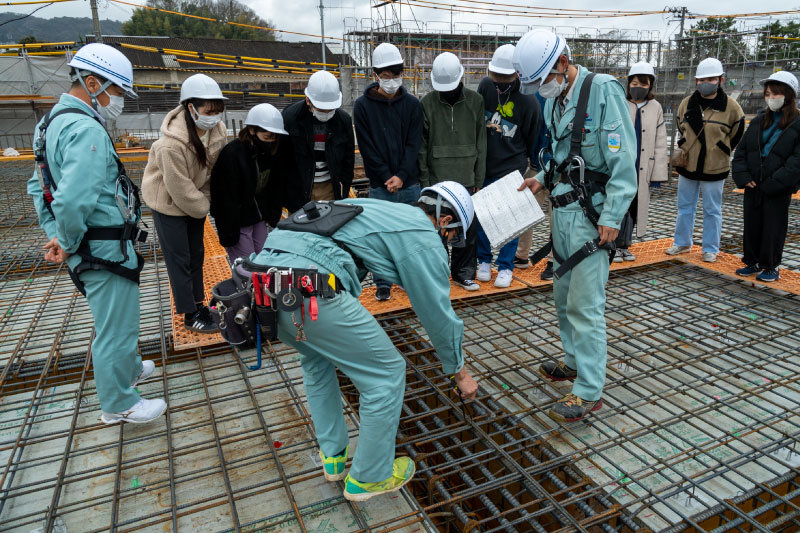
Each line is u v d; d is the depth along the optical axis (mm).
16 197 8648
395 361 1976
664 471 2395
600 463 2441
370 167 3959
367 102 3863
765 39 23734
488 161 4227
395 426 2014
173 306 3992
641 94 4371
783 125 3869
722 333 3561
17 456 2541
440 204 2012
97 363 2498
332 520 2125
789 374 3143
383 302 4082
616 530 2047
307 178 3812
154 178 3111
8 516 2184
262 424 2674
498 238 2754
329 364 2162
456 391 2998
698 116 4402
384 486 2105
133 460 2494
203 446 2592
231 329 1876
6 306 4340
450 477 2789
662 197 7711
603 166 2539
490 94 4121
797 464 2418
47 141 2199
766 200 4090
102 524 2143
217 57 26938
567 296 2779
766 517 2406
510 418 2723
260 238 3840
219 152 3344
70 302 4406
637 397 2963
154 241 6078
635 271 4812
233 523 2127
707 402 2893
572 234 2613
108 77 2246
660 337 3627
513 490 2605
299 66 26828
